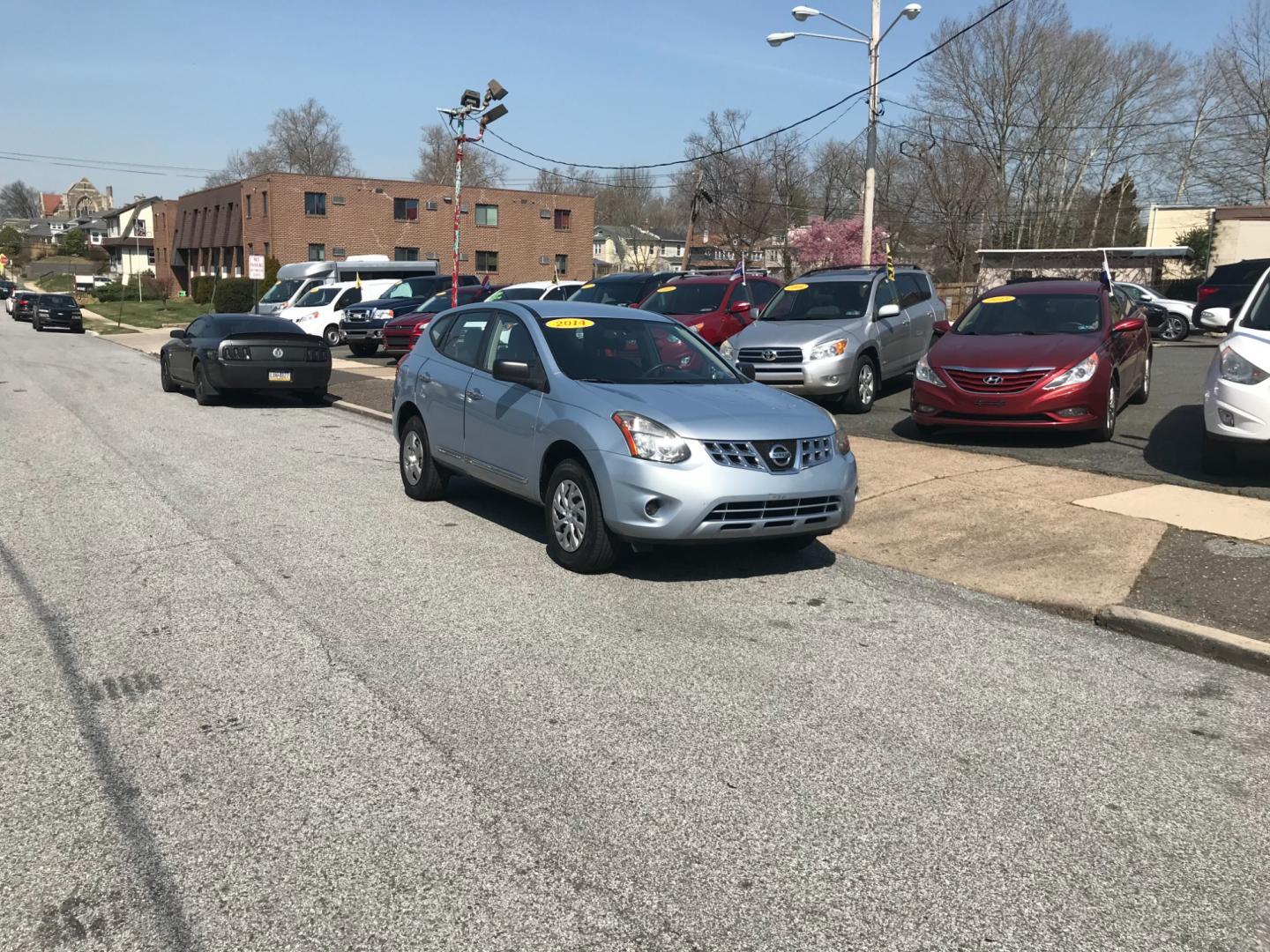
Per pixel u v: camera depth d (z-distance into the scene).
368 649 5.30
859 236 56.25
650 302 15.05
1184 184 50.12
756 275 16.38
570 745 4.21
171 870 3.31
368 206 55.72
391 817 3.63
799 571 6.80
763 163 61.19
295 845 3.45
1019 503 8.15
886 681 4.94
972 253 50.66
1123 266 36.81
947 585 6.55
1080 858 3.42
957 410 10.34
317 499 9.00
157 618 5.77
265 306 30.88
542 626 5.66
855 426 12.00
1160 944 2.97
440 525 8.01
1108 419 10.30
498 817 3.64
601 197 111.31
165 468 10.49
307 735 4.29
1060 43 48.78
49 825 3.58
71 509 8.52
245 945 2.95
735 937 2.98
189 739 4.26
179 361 17.02
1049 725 4.48
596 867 3.33
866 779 3.95
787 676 4.98
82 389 18.91
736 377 7.47
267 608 5.95
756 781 3.93
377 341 23.89
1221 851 3.47
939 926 3.04
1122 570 6.51
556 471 6.73
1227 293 24.59
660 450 6.02
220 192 62.19
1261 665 5.14
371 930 3.01
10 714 4.50
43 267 119.25
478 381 7.80
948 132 50.41
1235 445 8.28
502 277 59.44
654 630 5.61
